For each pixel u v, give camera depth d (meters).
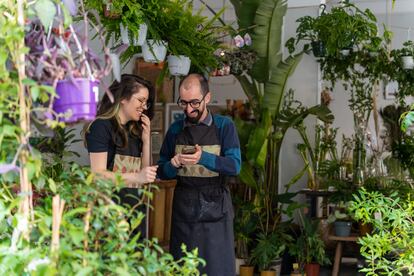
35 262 2.17
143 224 3.63
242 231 7.26
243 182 7.59
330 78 8.73
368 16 7.75
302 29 7.91
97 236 2.34
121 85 3.63
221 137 4.23
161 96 8.77
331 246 8.09
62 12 2.31
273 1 7.18
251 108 8.20
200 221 4.16
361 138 8.09
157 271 2.45
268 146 7.66
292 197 7.63
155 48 4.93
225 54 6.91
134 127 3.77
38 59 2.20
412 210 3.46
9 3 2.35
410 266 3.23
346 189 7.46
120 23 4.51
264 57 7.39
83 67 2.26
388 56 8.57
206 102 4.21
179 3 4.96
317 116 7.45
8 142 2.22
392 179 7.54
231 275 4.23
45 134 2.31
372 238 3.31
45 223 2.19
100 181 2.41
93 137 3.59
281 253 7.35
